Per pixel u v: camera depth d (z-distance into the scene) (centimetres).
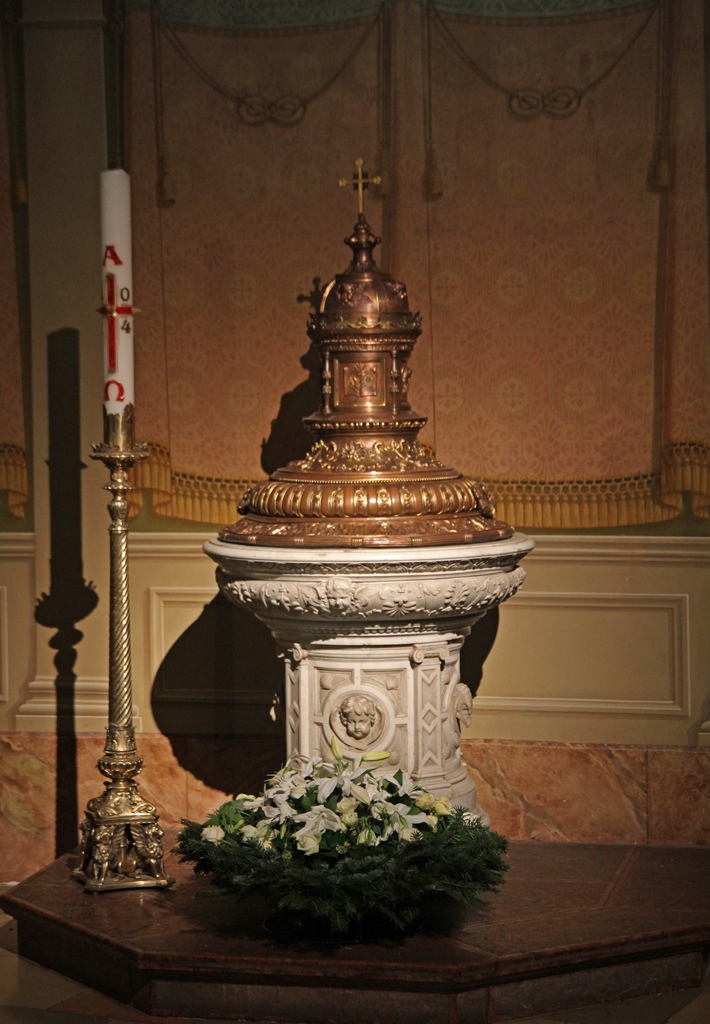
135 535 402
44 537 402
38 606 404
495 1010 291
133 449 333
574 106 382
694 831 385
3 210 398
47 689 404
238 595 333
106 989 310
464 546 321
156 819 339
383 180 389
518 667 395
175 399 400
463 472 393
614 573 388
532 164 385
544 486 390
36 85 394
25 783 405
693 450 381
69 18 391
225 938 303
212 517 401
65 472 400
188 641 403
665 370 382
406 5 385
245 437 399
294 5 390
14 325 400
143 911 321
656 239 380
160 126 395
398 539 317
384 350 340
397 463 334
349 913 285
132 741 339
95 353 397
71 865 354
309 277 394
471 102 386
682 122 376
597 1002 301
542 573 392
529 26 383
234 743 402
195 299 398
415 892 291
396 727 337
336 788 306
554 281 386
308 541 320
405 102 387
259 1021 294
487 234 388
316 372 395
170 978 297
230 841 302
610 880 344
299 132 391
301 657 338
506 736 396
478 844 302
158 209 396
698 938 307
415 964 286
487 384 391
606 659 390
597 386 386
